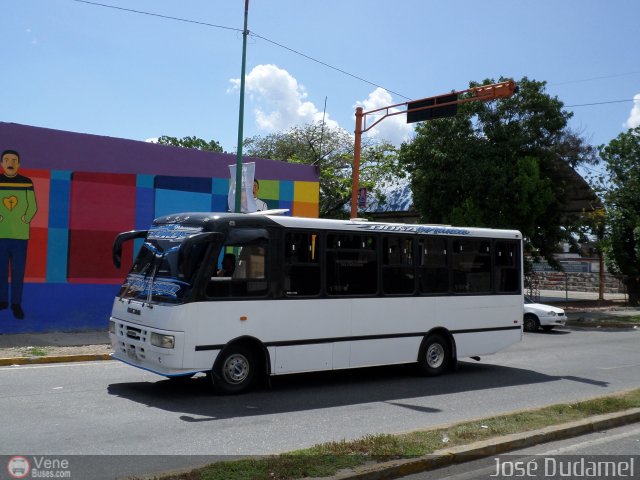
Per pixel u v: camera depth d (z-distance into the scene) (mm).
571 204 36250
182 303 9148
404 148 29938
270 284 10062
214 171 19000
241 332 9680
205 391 10086
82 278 16625
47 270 16141
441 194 28547
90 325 16688
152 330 9266
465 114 28188
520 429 7664
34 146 15992
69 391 9852
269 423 8172
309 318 10453
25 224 15883
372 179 38344
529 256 31312
